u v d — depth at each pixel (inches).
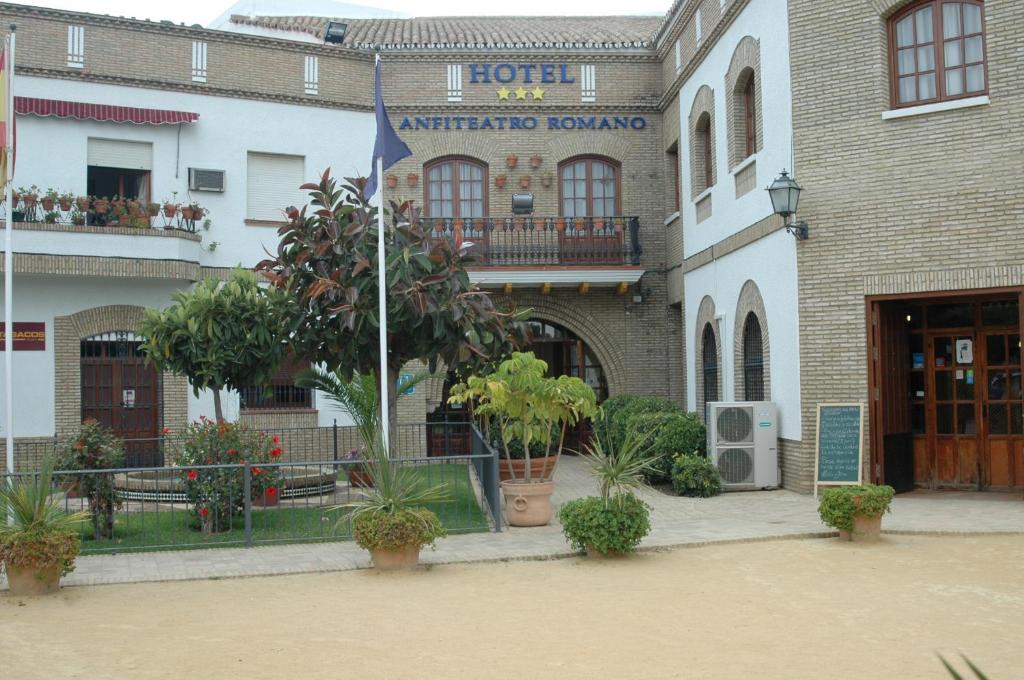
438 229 846.5
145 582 374.9
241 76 797.9
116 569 398.9
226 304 565.3
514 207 851.4
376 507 397.7
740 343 673.6
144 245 730.2
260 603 337.7
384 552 388.8
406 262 506.0
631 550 413.7
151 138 766.5
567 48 871.1
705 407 764.0
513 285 847.1
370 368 552.4
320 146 824.3
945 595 331.9
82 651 280.1
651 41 881.5
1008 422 573.6
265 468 479.8
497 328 544.7
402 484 405.1
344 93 834.2
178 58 778.2
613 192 885.2
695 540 435.8
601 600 333.7
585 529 402.3
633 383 879.1
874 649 270.2
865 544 428.5
